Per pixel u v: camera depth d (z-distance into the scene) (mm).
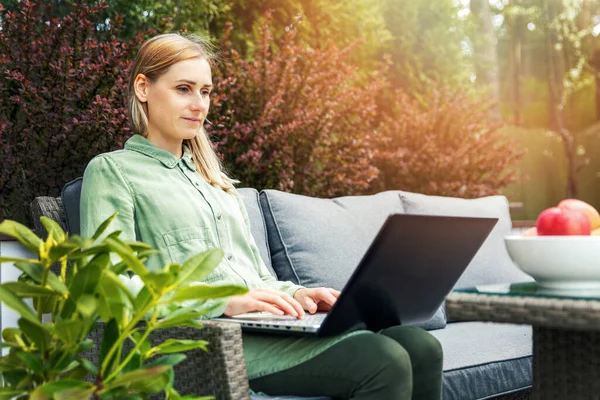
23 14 3107
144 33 3547
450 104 5016
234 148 3742
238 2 4715
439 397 1543
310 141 4020
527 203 7875
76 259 1182
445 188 4746
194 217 1708
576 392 1254
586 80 9258
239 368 1323
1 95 3098
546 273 1167
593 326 985
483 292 1140
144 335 1090
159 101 1791
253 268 1837
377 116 5531
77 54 3158
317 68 4117
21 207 3184
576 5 9352
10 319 2178
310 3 4922
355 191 4270
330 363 1416
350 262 2275
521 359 2080
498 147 5035
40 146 3150
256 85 3881
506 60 9430
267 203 2242
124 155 1729
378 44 5414
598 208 8750
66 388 1015
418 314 1529
